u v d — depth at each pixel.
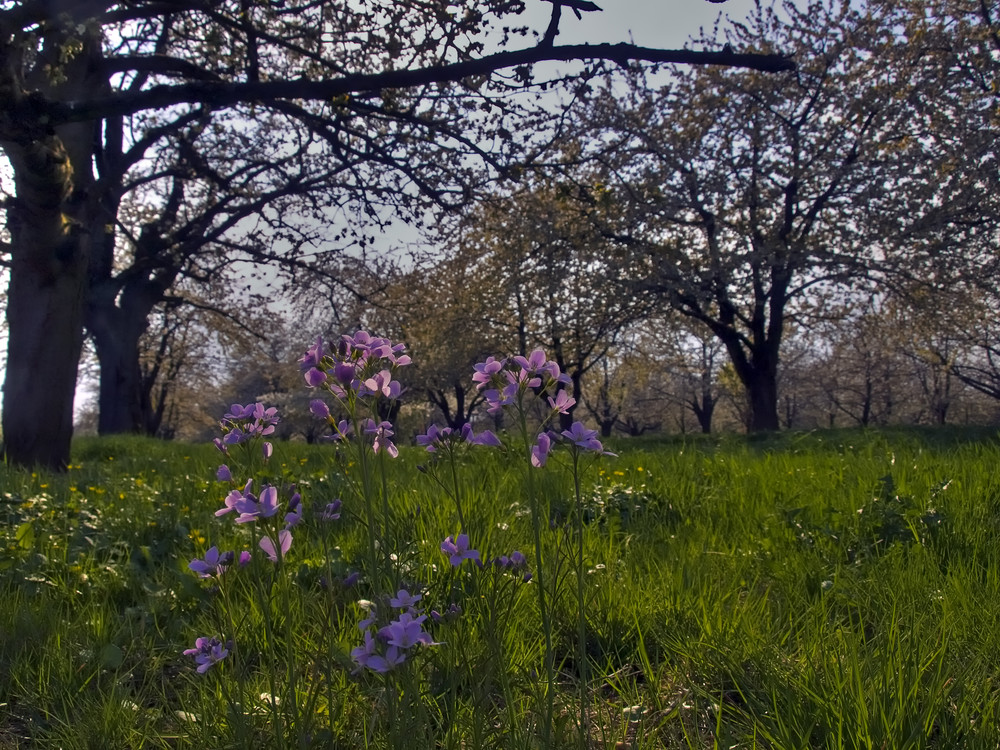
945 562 3.90
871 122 21.55
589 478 6.10
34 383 9.96
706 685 2.66
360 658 1.80
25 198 9.12
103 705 2.57
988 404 51.69
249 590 3.31
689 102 22.48
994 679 2.57
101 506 5.73
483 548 3.44
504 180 10.94
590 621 3.14
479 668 2.29
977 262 21.23
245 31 9.12
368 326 28.36
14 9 6.62
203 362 48.94
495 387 2.01
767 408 23.62
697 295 20.83
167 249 19.36
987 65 19.83
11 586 3.86
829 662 2.57
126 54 11.65
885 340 26.88
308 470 7.43
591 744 2.17
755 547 4.29
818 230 22.17
